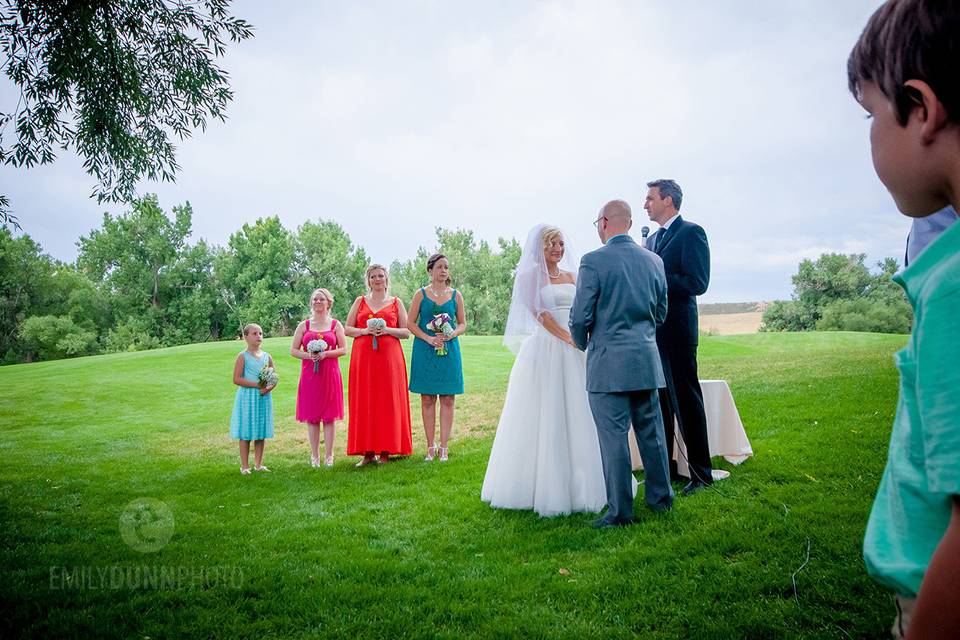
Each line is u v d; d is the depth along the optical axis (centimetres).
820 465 509
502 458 477
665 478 427
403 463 697
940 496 51
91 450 888
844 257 5931
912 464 56
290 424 1094
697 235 475
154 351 2466
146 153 692
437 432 926
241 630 282
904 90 52
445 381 700
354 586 330
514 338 477
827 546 332
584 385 459
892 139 55
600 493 450
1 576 357
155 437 1007
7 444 954
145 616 300
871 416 696
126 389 1622
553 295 466
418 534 426
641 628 268
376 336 698
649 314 408
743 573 311
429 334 706
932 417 46
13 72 583
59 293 5294
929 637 46
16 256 5034
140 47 670
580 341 416
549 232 477
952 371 45
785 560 322
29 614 304
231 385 1667
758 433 668
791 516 387
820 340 2486
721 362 1683
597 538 382
